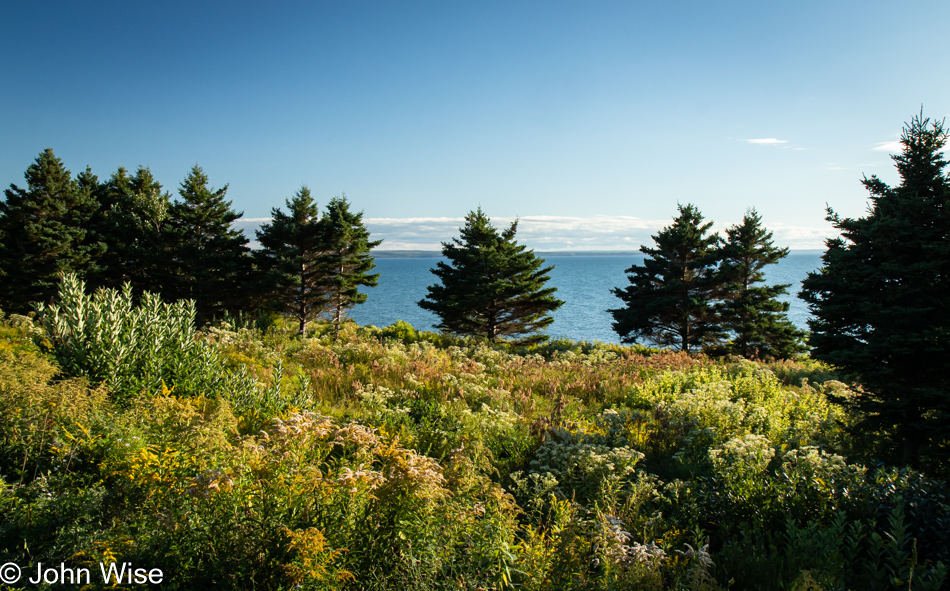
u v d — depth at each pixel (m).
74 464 4.75
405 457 4.00
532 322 30.39
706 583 3.39
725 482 5.41
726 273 26.80
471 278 28.53
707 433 7.31
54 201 28.06
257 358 11.95
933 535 4.17
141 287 28.50
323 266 27.38
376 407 8.38
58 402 5.10
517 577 3.53
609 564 3.68
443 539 3.48
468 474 4.43
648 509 5.32
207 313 26.73
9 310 27.06
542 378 12.64
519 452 6.95
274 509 3.29
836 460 5.51
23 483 4.32
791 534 4.19
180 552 3.12
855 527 4.23
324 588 2.92
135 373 7.61
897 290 6.77
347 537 3.29
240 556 3.02
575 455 5.94
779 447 6.70
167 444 4.30
